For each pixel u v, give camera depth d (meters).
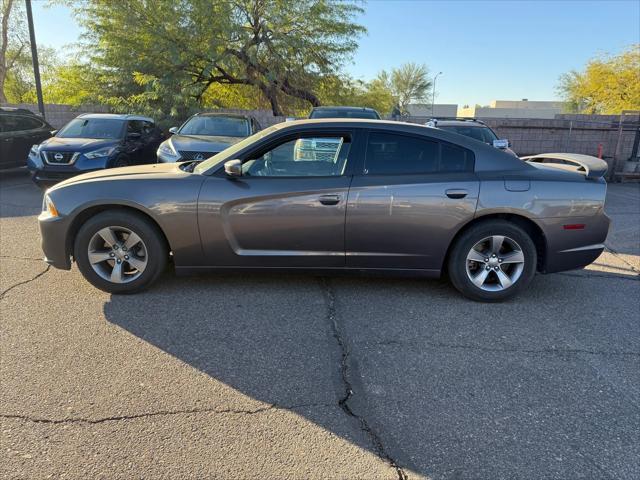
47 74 23.25
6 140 10.68
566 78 37.28
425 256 4.06
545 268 4.16
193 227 3.96
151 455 2.23
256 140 4.09
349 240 4.00
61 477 2.09
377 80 48.94
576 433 2.45
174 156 7.93
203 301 4.02
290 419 2.53
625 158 13.94
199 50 14.21
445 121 10.51
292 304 4.00
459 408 2.65
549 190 3.97
